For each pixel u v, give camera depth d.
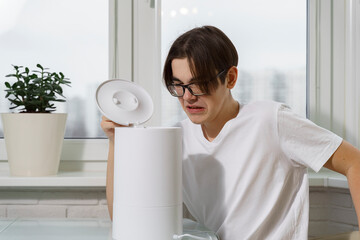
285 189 1.05
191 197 1.13
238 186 1.02
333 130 1.58
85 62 1.49
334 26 1.58
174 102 1.51
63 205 1.42
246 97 1.56
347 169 0.99
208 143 1.06
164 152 0.82
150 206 0.81
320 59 1.58
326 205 1.47
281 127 1.00
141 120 0.97
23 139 1.26
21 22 1.46
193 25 1.52
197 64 0.89
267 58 1.56
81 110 1.49
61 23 1.48
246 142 1.02
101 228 1.05
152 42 1.50
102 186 1.39
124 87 1.00
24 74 1.46
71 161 1.48
